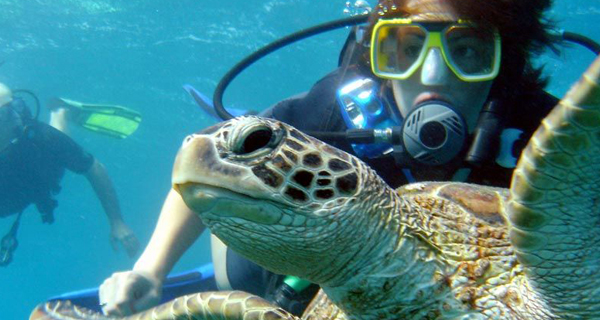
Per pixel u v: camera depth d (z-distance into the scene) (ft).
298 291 2.36
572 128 1.06
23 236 21.29
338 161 1.45
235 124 1.39
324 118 2.72
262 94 17.61
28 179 8.16
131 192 21.72
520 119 2.44
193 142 1.40
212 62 16.97
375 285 1.53
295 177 1.38
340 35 15.42
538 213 1.21
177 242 3.19
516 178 1.20
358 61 2.73
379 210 1.48
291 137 1.42
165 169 20.58
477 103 2.31
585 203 1.18
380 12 2.48
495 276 1.54
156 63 17.19
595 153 1.09
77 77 17.84
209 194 1.36
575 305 1.38
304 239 1.41
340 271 1.52
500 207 1.73
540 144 1.12
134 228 21.90
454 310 1.51
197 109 18.17
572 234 1.24
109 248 20.95
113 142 19.26
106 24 15.99
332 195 1.40
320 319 1.88
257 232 1.41
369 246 1.48
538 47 2.43
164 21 16.01
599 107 1.03
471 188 1.82
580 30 13.89
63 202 20.39
